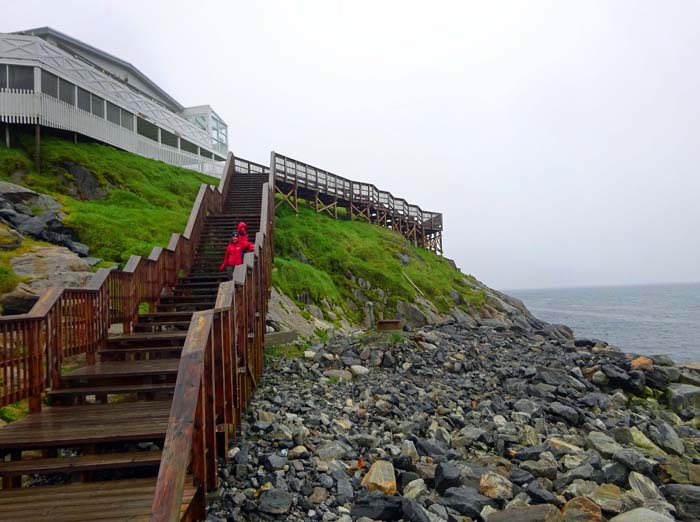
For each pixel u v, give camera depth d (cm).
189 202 2206
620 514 517
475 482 586
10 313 852
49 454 502
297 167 2678
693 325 5331
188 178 2523
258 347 923
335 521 484
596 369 1259
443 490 577
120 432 480
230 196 1981
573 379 1155
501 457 689
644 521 486
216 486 436
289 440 651
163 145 2909
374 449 677
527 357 1411
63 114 2094
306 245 2316
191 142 3388
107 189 1978
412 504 496
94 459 455
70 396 580
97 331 691
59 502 382
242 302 702
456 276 3092
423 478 604
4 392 487
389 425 784
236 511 474
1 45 1964
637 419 977
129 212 1723
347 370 1091
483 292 2956
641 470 661
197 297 981
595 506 511
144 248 1402
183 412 323
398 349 1243
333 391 948
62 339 601
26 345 526
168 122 3064
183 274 1137
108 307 727
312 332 1436
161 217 1759
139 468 539
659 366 1299
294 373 1038
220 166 3259
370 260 2498
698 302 11300
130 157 2408
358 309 2025
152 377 625
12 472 433
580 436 823
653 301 12306
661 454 796
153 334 764
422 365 1174
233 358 612
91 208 1655
